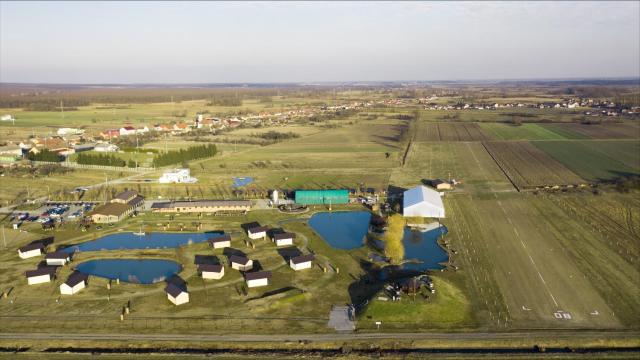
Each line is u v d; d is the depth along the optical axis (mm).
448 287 81938
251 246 104438
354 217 127250
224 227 118000
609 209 127875
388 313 73812
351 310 76062
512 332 69125
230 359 63188
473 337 67875
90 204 137125
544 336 67875
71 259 98250
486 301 78250
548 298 79188
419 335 68625
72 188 154000
